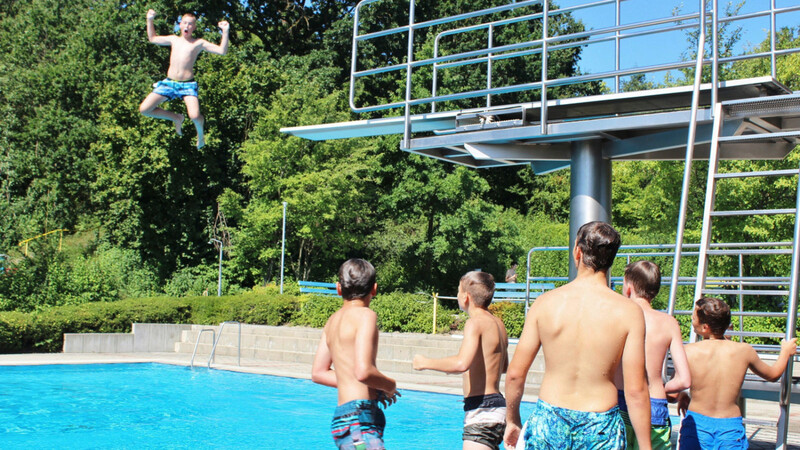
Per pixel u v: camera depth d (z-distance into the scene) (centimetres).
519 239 3431
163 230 3222
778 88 768
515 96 3697
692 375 477
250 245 3038
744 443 461
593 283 335
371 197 3253
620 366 429
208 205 3391
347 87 3453
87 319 1870
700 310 487
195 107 816
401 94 3425
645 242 2397
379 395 452
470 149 901
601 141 902
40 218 3080
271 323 1998
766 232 1803
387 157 3394
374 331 433
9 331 1725
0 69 3341
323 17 3978
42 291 2072
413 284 3347
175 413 1065
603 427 313
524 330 349
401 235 3272
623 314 320
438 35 923
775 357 766
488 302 512
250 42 3547
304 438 888
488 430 489
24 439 870
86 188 3247
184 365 1597
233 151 3306
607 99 812
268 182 2972
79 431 923
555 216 3931
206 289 3012
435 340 1579
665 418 447
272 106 3086
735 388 466
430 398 1184
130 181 2994
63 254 2556
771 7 775
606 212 900
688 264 2008
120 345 1855
